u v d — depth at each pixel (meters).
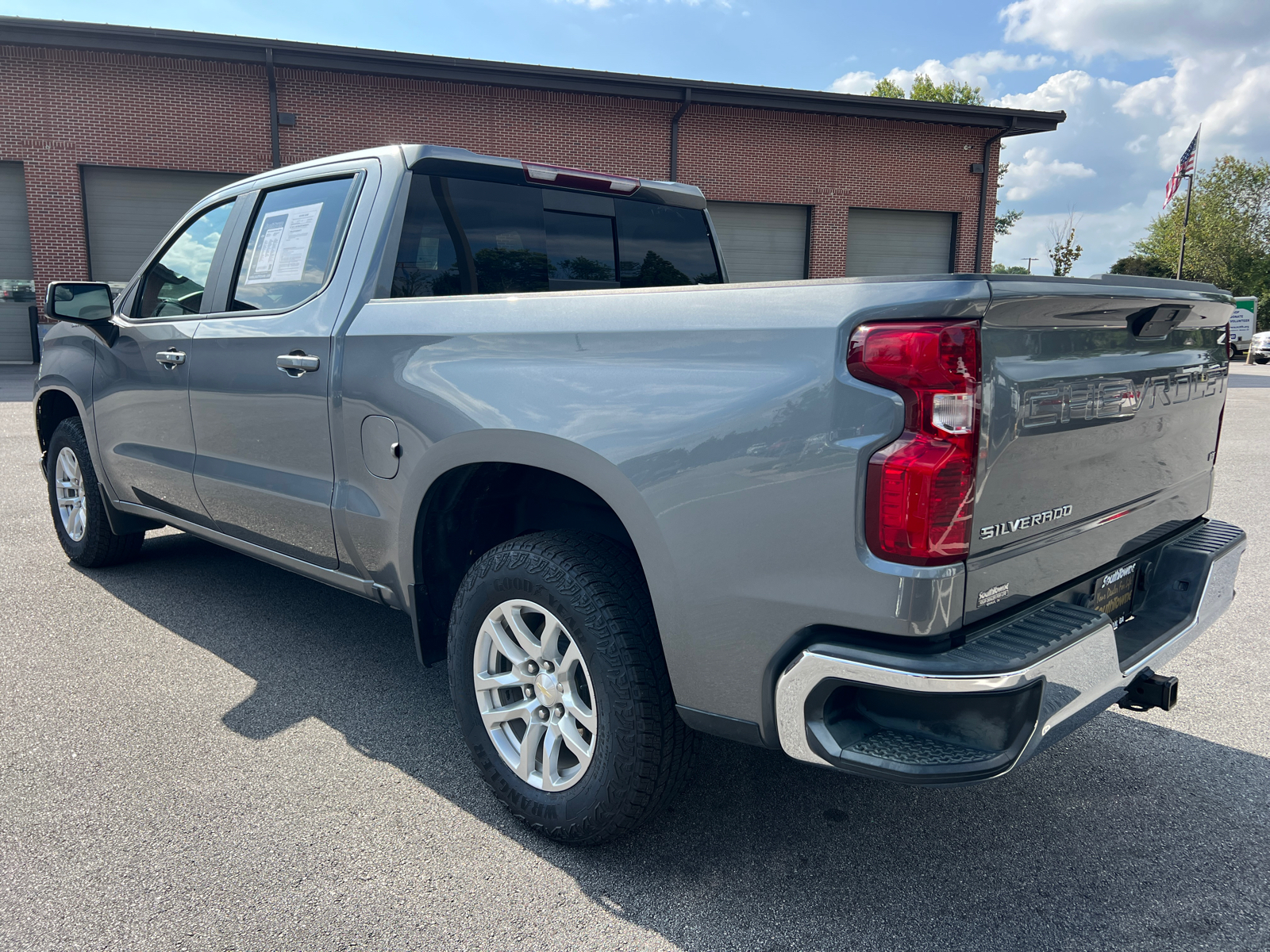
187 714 2.86
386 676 3.19
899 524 1.50
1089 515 1.92
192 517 3.46
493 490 2.44
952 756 1.55
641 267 3.36
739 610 1.73
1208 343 2.36
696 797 2.42
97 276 18.80
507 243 2.92
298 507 2.77
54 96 17.88
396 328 2.41
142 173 18.72
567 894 1.98
